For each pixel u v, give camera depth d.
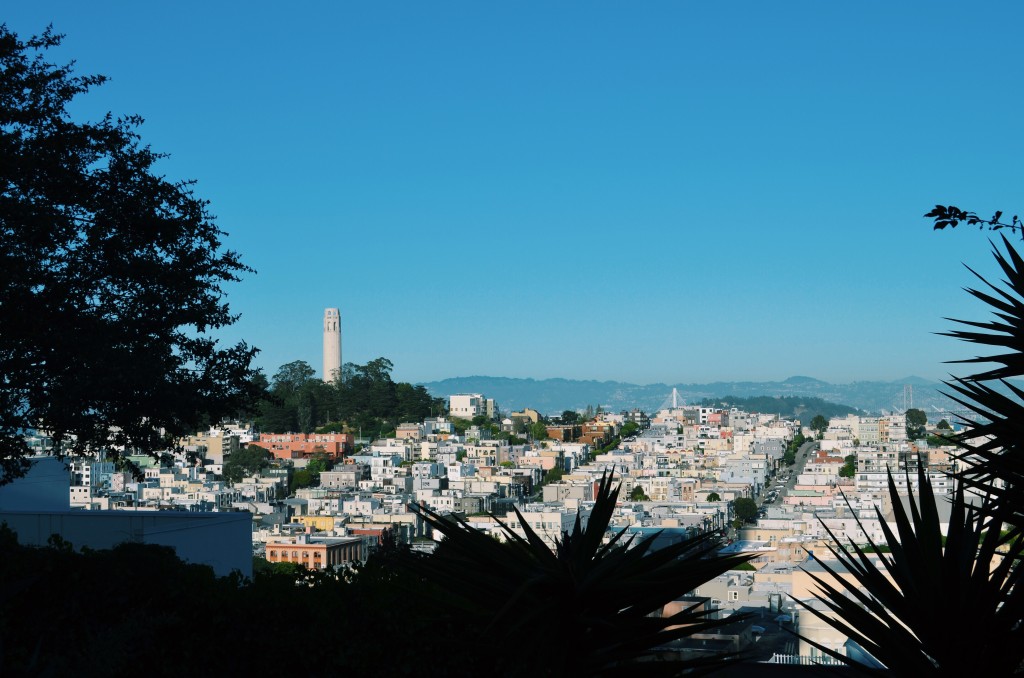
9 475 16.17
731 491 179.38
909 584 5.29
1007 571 5.20
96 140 15.73
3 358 14.48
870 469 199.88
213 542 16.97
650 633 5.51
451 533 5.83
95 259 15.30
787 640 7.76
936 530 5.35
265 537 104.81
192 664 8.19
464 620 5.76
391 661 7.32
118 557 9.01
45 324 14.22
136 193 15.77
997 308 5.82
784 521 129.75
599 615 5.55
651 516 141.12
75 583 8.80
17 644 8.75
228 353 16.47
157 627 8.34
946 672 5.15
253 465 193.25
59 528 16.73
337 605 7.58
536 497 183.88
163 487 172.62
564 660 5.48
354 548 92.06
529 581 5.23
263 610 7.95
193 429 16.78
